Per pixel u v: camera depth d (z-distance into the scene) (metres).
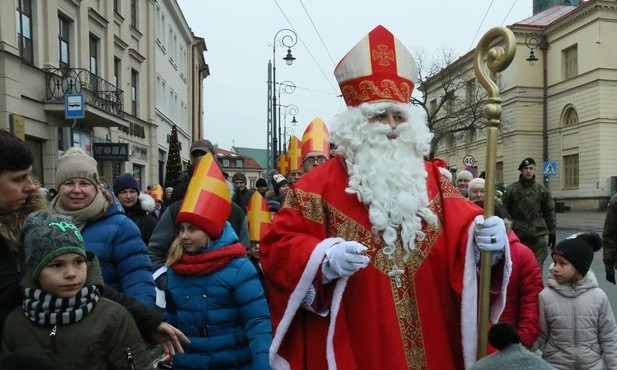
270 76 21.06
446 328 2.52
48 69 15.41
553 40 35.06
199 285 3.23
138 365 2.32
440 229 2.57
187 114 39.38
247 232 5.19
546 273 8.84
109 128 20.30
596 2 31.06
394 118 2.65
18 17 14.27
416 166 2.59
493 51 2.46
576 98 33.12
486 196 2.43
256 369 3.07
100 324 2.24
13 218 2.31
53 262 2.16
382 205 2.48
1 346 2.20
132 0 24.19
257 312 3.21
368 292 2.43
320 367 2.45
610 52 31.41
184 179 5.23
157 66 27.67
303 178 2.67
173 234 4.44
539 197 6.80
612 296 7.42
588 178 32.22
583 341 3.68
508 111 36.75
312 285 2.38
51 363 1.76
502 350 1.84
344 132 2.62
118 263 3.23
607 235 5.54
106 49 20.14
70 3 17.06
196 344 3.21
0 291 2.23
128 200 5.87
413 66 2.78
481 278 2.39
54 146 15.84
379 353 2.38
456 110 38.69
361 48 2.69
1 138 2.22
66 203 3.21
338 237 2.49
